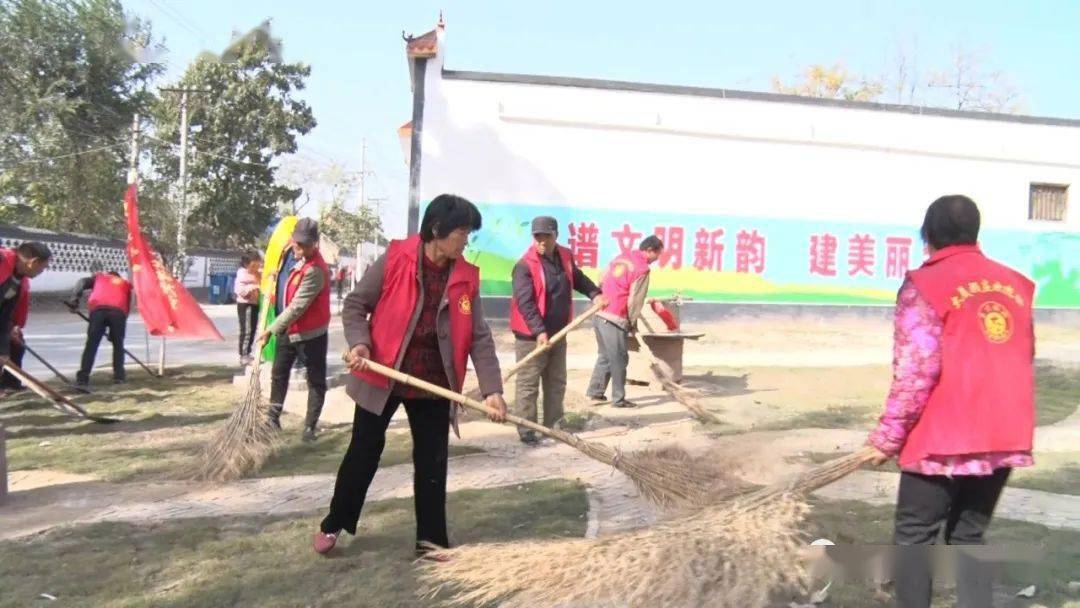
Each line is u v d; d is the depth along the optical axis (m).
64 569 3.65
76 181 22.69
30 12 15.43
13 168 20.38
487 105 14.27
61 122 19.94
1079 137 16.52
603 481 5.25
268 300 6.85
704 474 4.00
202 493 4.95
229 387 9.11
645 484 3.88
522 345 6.41
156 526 4.32
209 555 3.85
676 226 14.95
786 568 2.99
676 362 9.20
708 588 2.94
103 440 6.36
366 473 3.78
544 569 3.12
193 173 32.41
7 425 6.93
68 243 24.05
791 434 6.68
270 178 34.53
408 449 6.12
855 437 6.57
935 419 2.66
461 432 6.79
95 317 8.94
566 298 6.48
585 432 6.88
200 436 6.51
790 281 15.48
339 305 29.45
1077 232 16.67
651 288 14.94
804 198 15.46
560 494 4.89
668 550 3.04
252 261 11.08
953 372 2.62
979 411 2.61
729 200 15.13
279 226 6.95
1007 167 16.30
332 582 3.52
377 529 4.23
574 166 14.52
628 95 14.66
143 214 24.36
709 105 14.96
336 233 38.25
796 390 9.23
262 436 5.51
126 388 8.99
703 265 15.12
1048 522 4.34
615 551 3.12
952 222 2.79
